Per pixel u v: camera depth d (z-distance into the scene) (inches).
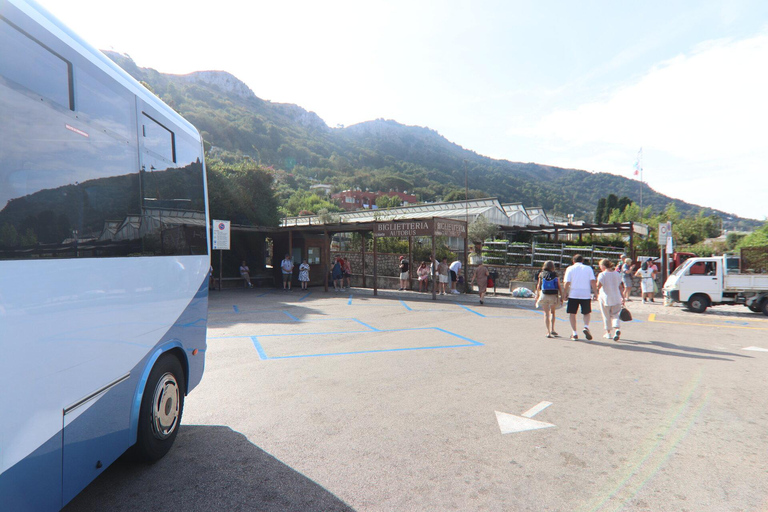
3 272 76.3
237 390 220.5
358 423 175.5
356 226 768.9
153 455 137.2
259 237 1002.1
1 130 78.7
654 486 126.5
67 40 99.7
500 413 187.0
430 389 221.9
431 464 139.9
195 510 113.2
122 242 117.9
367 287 921.5
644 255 964.0
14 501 76.9
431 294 758.5
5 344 75.5
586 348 325.7
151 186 137.2
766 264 544.1
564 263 936.9
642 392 217.2
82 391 98.1
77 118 101.3
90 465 101.7
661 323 465.4
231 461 141.5
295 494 121.3
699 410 190.9
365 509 113.9
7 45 81.7
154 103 142.3
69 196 96.4
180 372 156.6
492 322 457.7
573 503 117.3
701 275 559.8
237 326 424.5
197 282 173.0
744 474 133.7
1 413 74.1
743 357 296.4
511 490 124.0
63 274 92.5
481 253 1000.9
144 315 128.6
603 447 153.4
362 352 310.3
